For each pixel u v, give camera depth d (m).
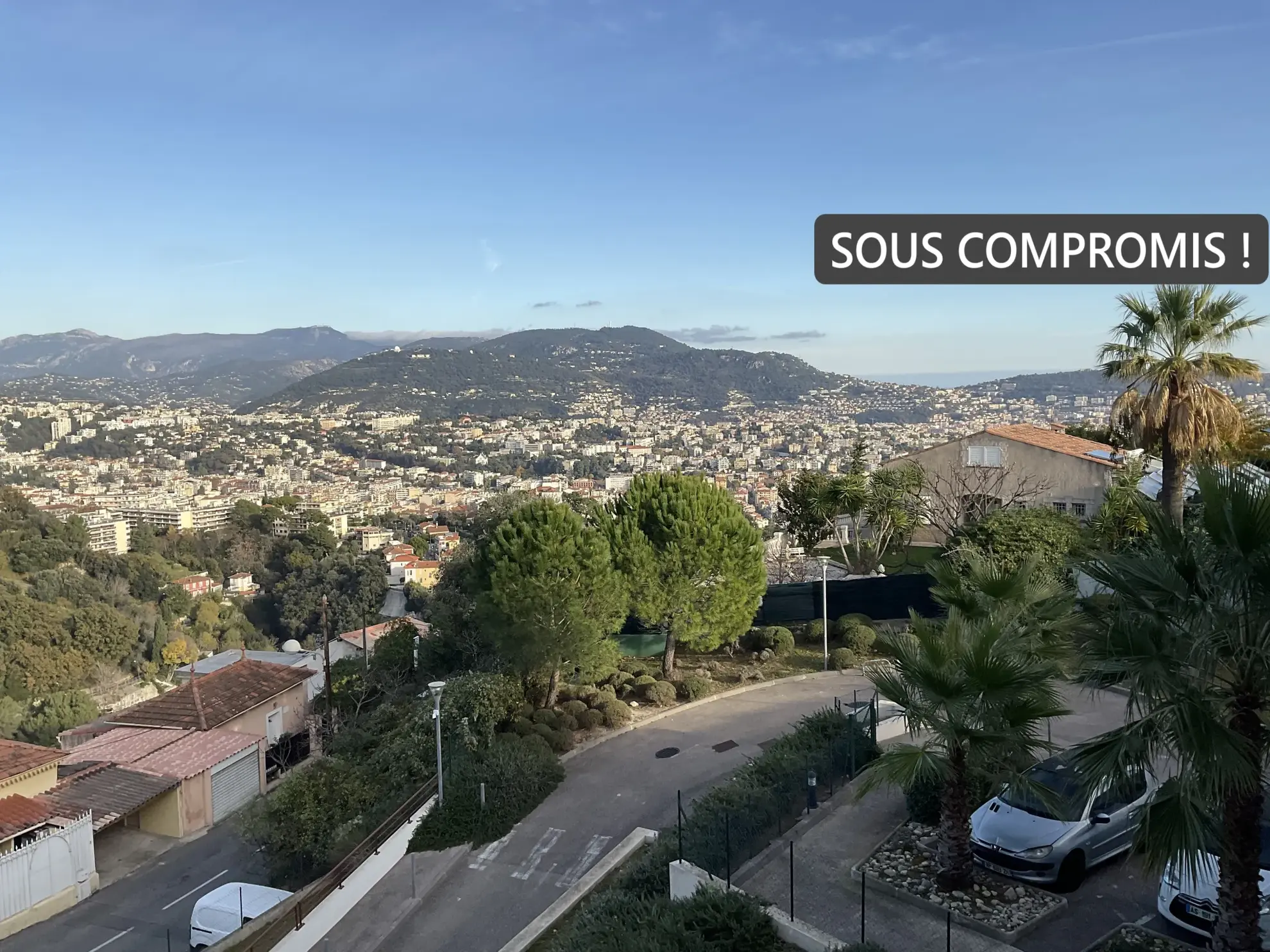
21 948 18.78
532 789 18.34
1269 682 7.51
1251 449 26.25
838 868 11.72
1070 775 11.84
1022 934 9.86
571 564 22.03
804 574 34.88
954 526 31.16
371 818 18.27
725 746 20.16
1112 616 8.48
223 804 26.27
